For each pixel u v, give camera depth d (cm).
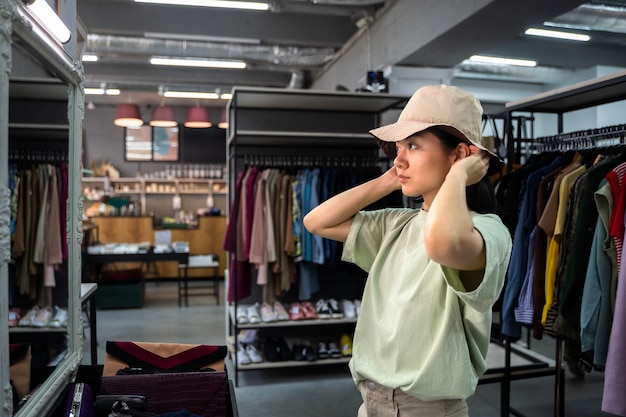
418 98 119
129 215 895
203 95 830
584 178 246
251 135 383
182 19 583
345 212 145
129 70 773
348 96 391
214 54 625
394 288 128
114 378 169
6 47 113
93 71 761
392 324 124
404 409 122
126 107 795
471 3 361
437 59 475
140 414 155
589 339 234
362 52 580
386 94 397
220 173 1011
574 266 244
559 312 252
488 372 299
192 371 188
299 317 405
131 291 661
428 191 121
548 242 271
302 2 518
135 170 1009
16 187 132
